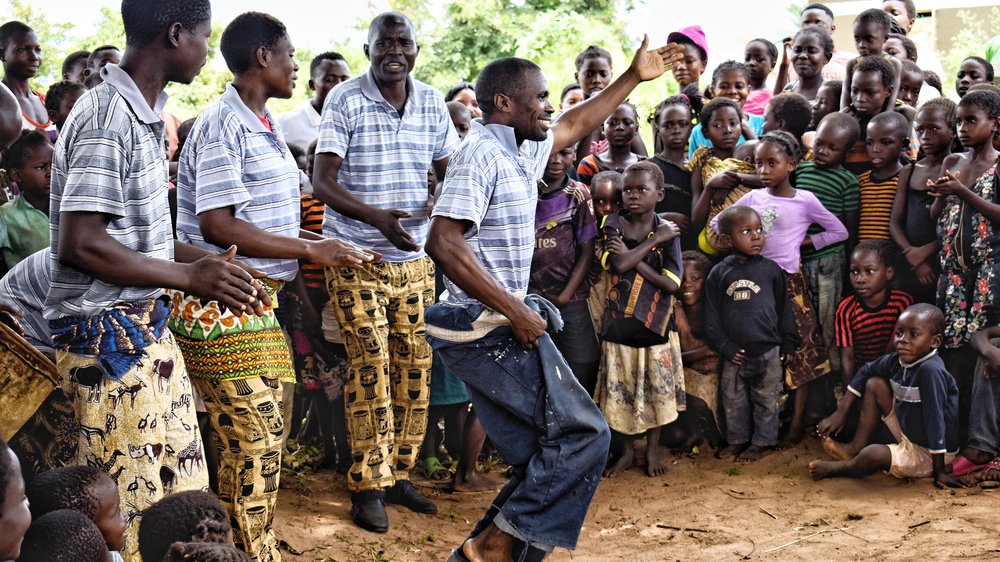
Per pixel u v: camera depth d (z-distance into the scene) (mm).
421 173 5035
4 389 2902
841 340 5719
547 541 3604
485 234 3738
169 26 3102
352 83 4941
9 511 2102
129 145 3002
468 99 7531
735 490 5316
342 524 4812
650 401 5723
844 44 12664
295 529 4652
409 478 5637
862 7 12555
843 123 5816
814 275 5855
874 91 6016
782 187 5859
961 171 5406
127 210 3057
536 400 3666
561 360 3676
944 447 5102
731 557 4387
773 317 5773
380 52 4840
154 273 2953
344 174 4957
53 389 3139
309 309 5445
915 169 5672
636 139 7113
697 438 6109
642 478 5652
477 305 3717
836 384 5938
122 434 3125
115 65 3055
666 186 6332
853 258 5590
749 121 7520
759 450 5809
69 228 2887
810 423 5977
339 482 5461
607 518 5027
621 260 5656
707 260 6039
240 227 3703
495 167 3678
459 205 3576
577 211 5797
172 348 3279
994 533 4402
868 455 5227
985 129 5293
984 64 7414
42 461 3508
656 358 5703
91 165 2908
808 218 5812
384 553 4547
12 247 4406
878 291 5590
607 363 5781
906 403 5211
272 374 3910
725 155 6293
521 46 17688
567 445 3596
